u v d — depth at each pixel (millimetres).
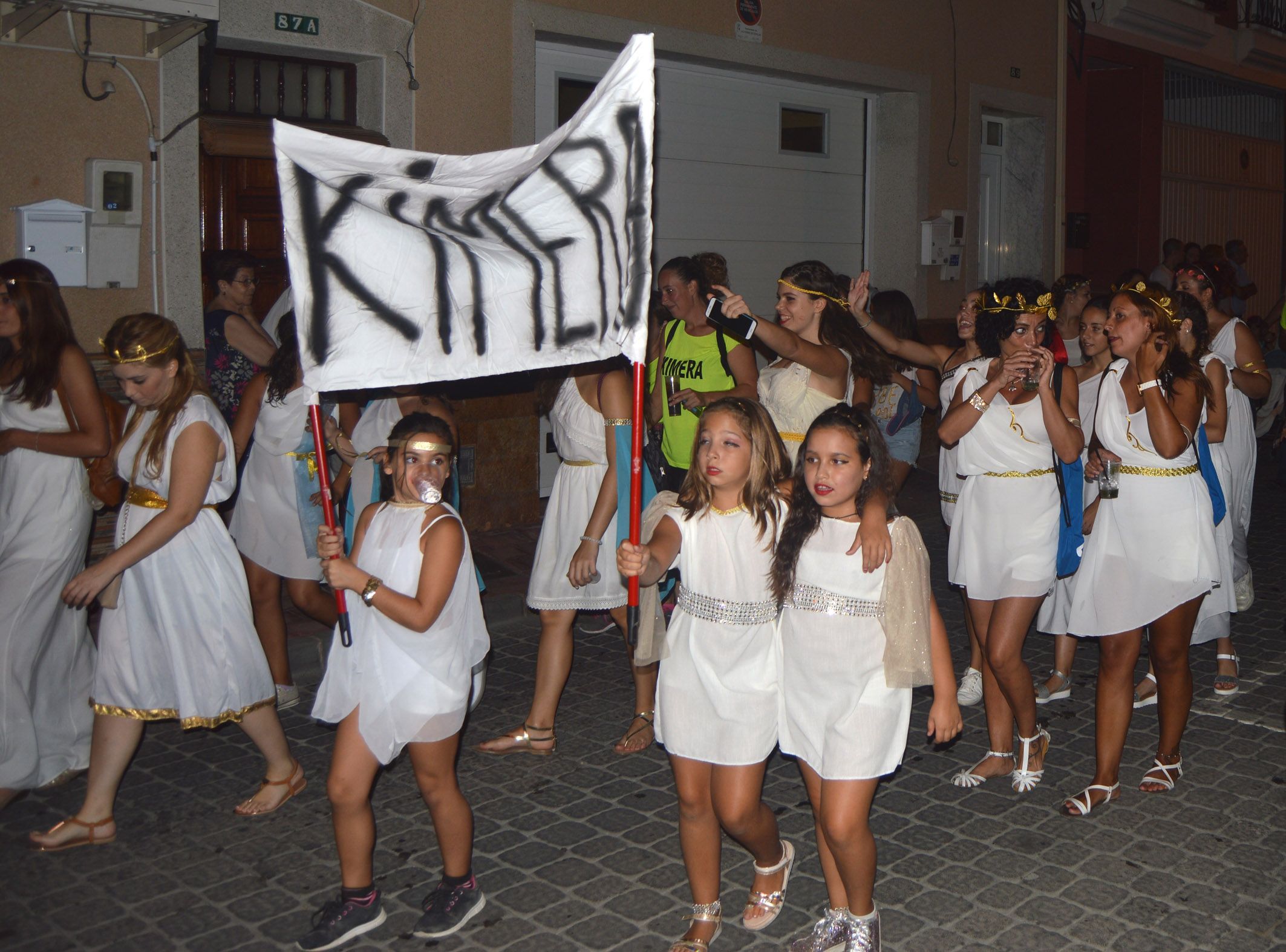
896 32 10805
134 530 4258
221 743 5176
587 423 4945
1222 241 17641
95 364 6562
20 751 4453
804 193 10617
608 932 3715
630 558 3350
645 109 3318
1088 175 15055
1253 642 6648
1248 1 16469
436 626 3568
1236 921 3768
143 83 6602
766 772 4949
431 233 3414
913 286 11336
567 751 5141
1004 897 3918
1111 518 4570
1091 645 6641
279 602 5559
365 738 3523
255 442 5383
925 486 10547
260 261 7562
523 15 8125
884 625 3344
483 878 4047
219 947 3629
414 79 7652
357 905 3652
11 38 6141
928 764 5008
